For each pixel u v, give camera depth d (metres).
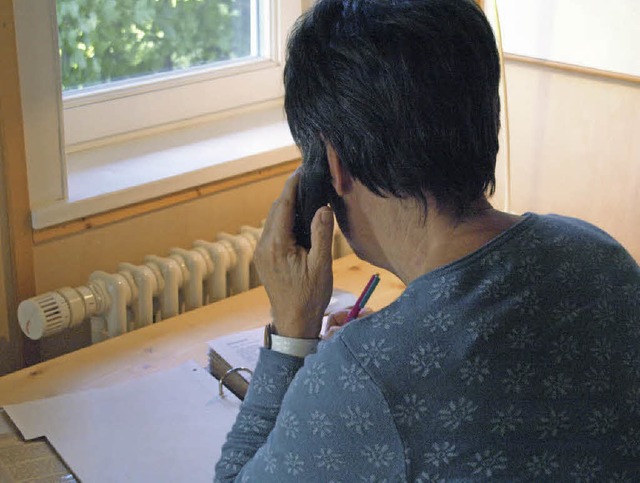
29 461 1.33
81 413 1.44
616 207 2.01
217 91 2.19
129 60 2.06
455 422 0.81
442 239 0.91
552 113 2.06
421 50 0.86
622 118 1.95
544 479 0.82
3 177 1.72
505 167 2.05
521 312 0.86
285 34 2.25
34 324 1.70
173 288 1.82
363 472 0.83
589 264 0.92
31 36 1.68
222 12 2.18
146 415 1.44
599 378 0.86
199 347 1.66
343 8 0.90
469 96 0.87
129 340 1.67
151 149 2.04
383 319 0.86
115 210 1.87
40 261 1.80
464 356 0.83
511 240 0.90
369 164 0.90
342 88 0.88
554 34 1.99
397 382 0.82
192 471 1.31
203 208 2.01
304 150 0.98
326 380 0.85
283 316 1.05
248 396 1.05
